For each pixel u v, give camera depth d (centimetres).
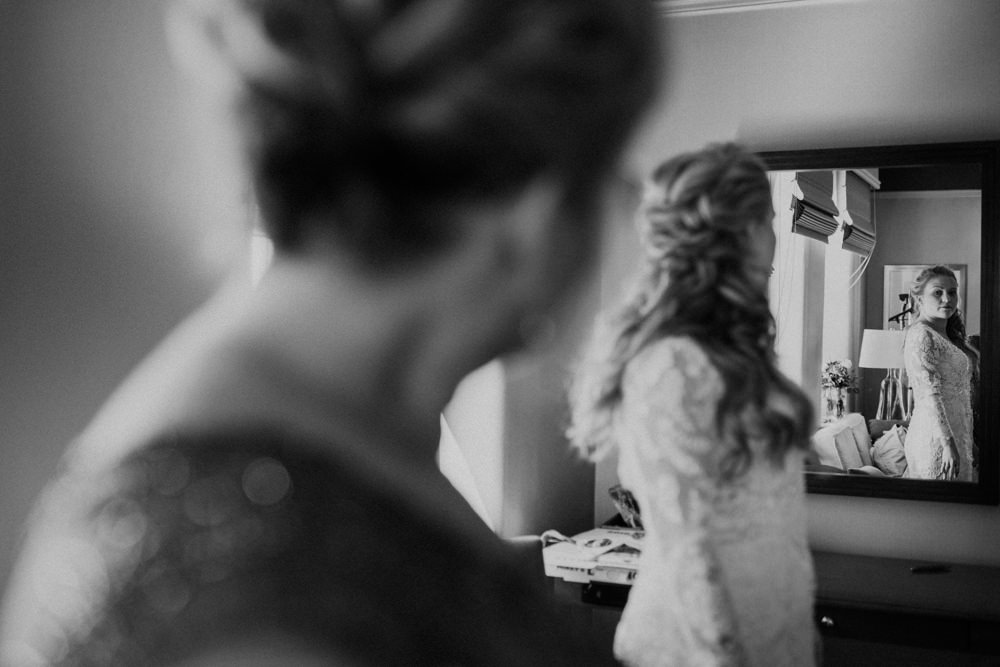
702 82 322
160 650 19
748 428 155
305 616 19
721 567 154
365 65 23
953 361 294
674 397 155
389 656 20
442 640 22
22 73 167
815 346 305
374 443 23
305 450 22
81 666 19
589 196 25
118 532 20
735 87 319
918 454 297
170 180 177
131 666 19
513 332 25
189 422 21
